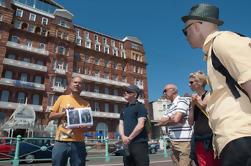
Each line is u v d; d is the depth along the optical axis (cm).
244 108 95
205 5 127
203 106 232
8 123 1917
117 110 3603
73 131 295
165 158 1128
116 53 3972
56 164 282
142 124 271
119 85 3662
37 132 2122
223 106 102
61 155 284
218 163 230
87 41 3638
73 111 300
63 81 3070
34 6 3475
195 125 250
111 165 809
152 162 902
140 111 285
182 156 298
